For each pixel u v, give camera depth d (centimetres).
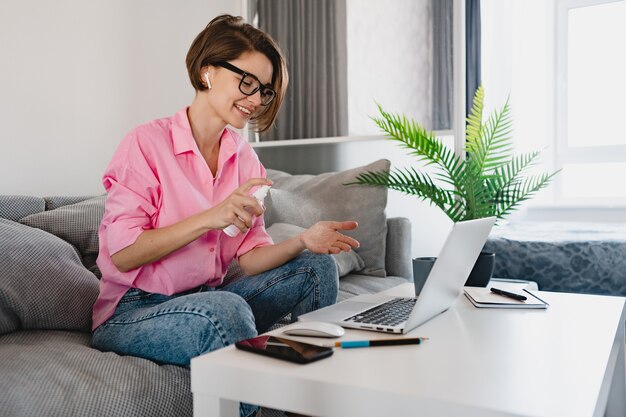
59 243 152
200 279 140
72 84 224
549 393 71
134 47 250
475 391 71
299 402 76
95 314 139
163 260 134
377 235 236
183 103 275
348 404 73
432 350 90
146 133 138
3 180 201
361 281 218
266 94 143
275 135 290
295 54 284
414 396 70
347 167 278
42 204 181
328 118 279
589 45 404
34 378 104
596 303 130
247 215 119
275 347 87
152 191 134
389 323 104
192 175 142
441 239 297
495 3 396
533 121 405
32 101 210
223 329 112
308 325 99
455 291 124
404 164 276
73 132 224
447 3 255
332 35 276
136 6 250
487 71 388
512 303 126
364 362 83
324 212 237
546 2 404
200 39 141
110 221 130
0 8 199
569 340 97
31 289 135
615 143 400
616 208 386
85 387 105
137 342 122
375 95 269
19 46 205
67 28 221
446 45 256
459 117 253
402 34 263
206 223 120
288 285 144
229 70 137
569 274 243
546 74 409
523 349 91
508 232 292
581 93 407
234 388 81
